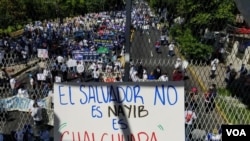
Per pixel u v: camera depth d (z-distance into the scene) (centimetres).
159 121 396
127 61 418
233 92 533
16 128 563
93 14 3522
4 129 561
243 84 532
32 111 531
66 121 400
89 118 399
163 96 395
